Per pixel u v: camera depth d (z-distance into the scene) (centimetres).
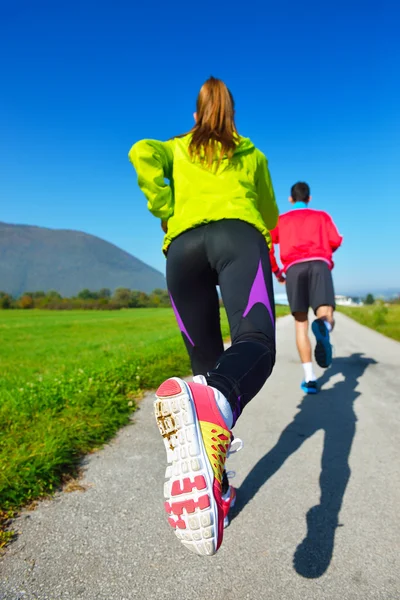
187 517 108
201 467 110
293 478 248
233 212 166
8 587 153
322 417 372
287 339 1055
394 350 850
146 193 177
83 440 297
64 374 554
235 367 133
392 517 203
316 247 430
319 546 179
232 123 185
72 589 152
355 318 2480
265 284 160
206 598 148
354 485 238
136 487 236
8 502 209
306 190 444
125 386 464
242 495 227
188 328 186
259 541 183
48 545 179
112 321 3256
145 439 317
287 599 147
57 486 236
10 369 789
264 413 386
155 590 152
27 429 310
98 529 192
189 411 113
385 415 379
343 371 603
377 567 165
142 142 173
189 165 177
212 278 178
